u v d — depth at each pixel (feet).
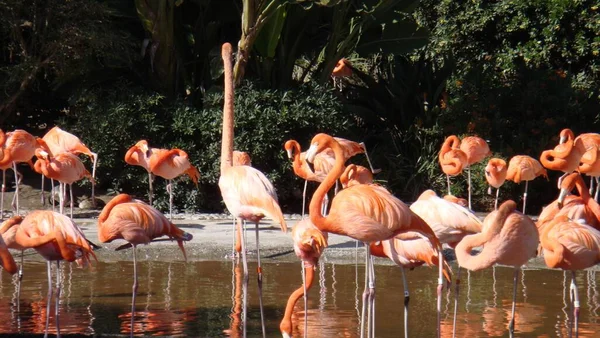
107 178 54.24
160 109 54.60
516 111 59.47
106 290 28.99
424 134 60.23
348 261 35.83
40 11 55.57
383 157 60.08
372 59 73.36
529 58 63.87
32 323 24.00
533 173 45.52
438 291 21.29
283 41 58.03
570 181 28.07
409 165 59.62
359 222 20.70
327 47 58.85
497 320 24.90
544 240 22.48
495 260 21.44
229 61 26.25
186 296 28.09
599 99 61.36
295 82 59.88
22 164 60.03
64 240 21.75
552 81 59.47
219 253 36.70
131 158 44.96
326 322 24.53
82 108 55.72
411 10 58.13
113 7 56.65
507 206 20.99
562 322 24.66
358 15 59.00
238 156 42.22
